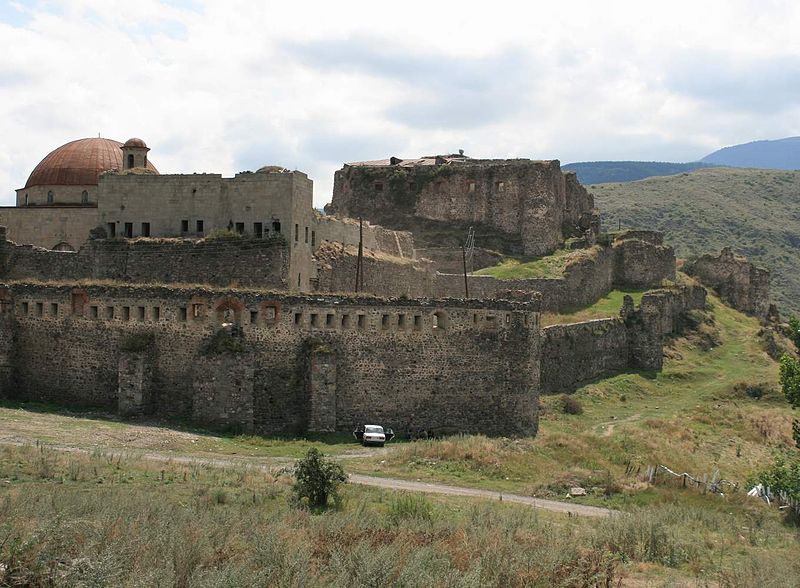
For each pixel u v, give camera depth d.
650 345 96.25
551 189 120.62
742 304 124.75
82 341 59.09
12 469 39.00
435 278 95.19
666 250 119.31
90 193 80.94
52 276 69.31
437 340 60.72
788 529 46.00
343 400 58.66
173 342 57.81
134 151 78.31
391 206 126.00
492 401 61.62
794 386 57.12
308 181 72.12
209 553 28.52
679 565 36.09
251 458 48.69
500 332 62.03
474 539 32.94
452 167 124.50
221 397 55.62
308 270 72.12
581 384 87.62
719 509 49.00
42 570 25.69
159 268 67.88
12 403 57.56
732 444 73.06
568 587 30.02
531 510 42.06
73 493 34.81
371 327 59.47
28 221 77.06
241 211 69.31
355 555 29.02
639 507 45.91
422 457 51.97
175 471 42.03
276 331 57.97
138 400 56.31
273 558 28.25
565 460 55.88
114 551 26.83
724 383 91.38
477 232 121.44
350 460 51.03
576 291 105.75
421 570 28.05
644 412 81.50
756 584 32.09
